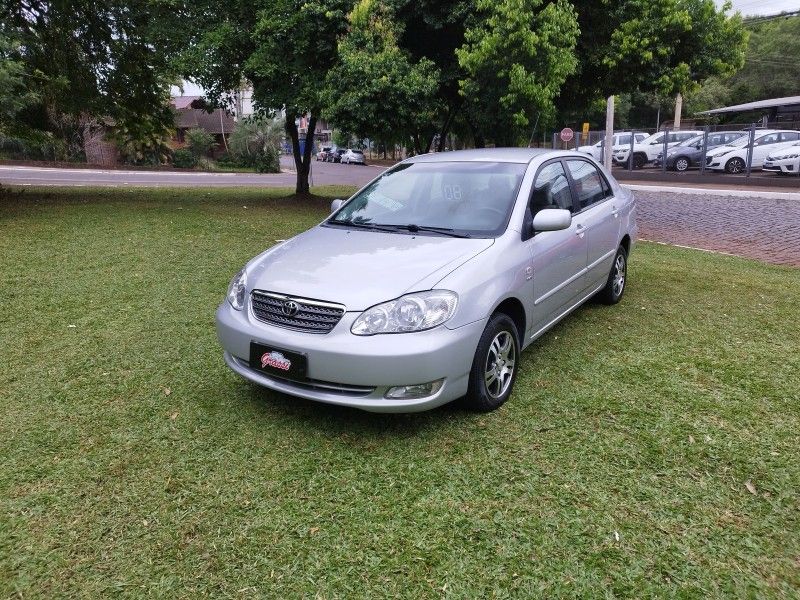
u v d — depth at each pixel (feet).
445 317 10.59
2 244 26.43
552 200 14.94
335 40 36.47
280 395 12.82
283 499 9.36
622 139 92.53
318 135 267.39
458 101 38.55
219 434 11.24
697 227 38.50
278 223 34.81
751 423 11.53
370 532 8.63
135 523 8.80
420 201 14.57
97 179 76.43
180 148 134.21
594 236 16.56
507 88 29.86
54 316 17.67
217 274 22.57
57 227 30.76
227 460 10.39
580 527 8.66
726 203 50.49
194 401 12.55
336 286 10.93
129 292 20.07
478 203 13.83
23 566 7.98
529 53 28.07
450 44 36.19
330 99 33.53
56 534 8.57
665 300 20.10
